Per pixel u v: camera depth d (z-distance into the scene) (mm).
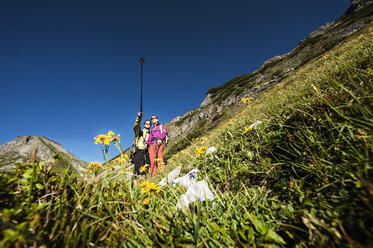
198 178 2387
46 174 1076
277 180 1634
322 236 869
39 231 865
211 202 1538
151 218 1265
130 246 1082
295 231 1007
